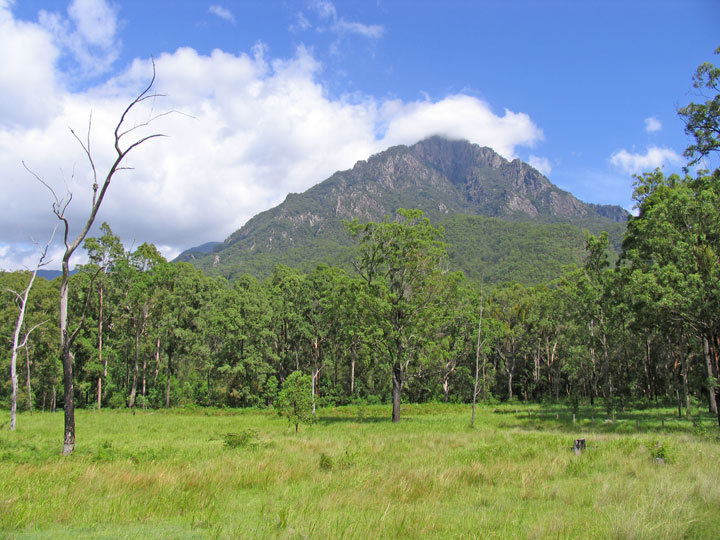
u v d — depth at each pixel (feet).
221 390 169.07
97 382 171.94
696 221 84.12
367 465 42.42
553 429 90.74
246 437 61.93
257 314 170.09
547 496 30.99
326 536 21.40
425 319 111.75
